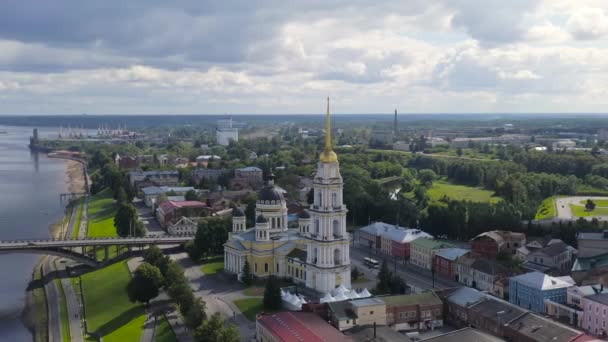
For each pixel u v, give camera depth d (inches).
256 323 7632.9
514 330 6953.7
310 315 7485.2
